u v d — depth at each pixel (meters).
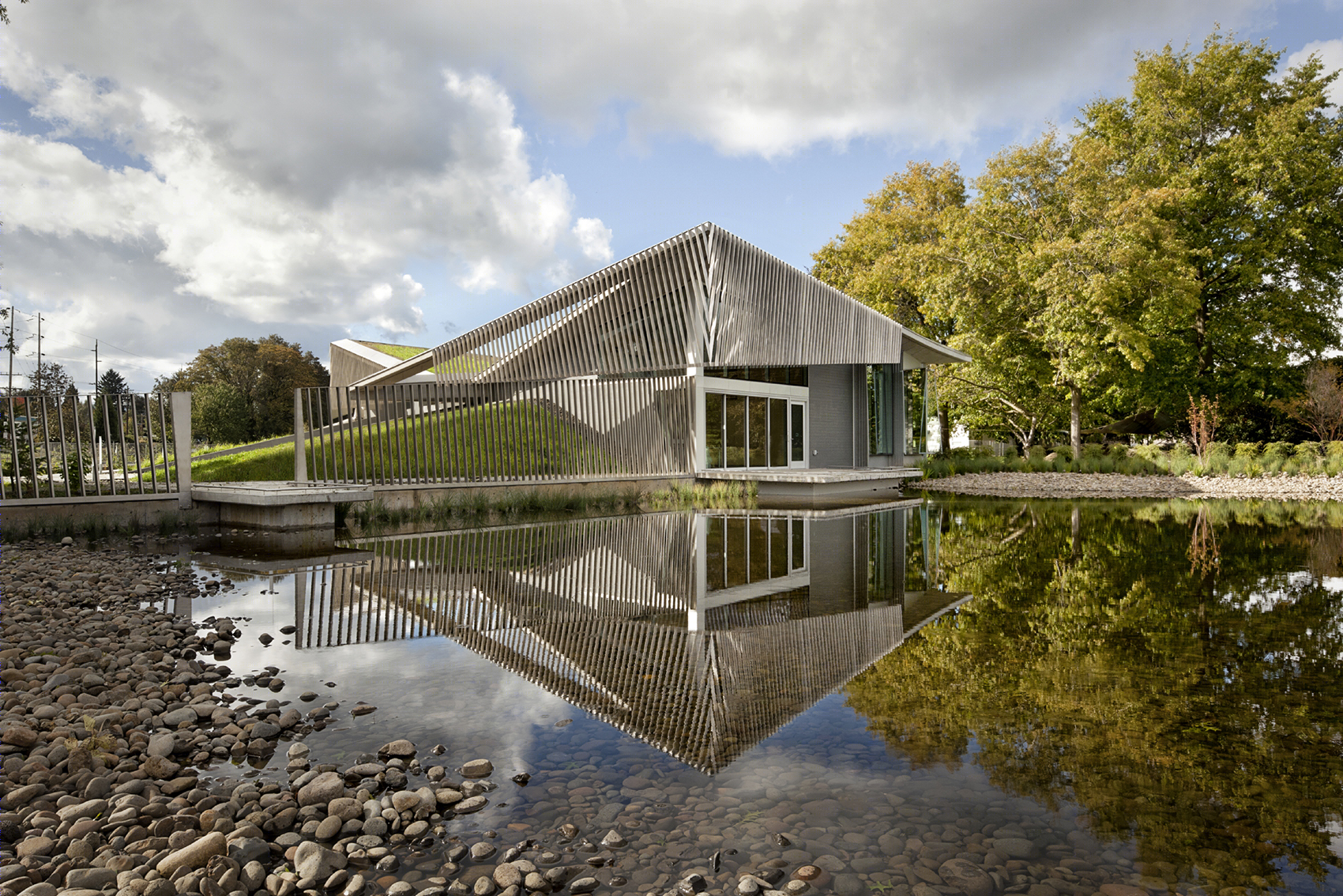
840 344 17.33
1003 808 2.04
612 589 5.53
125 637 4.19
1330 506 12.39
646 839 1.92
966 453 26.28
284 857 1.96
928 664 3.48
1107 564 6.50
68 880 1.80
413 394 12.30
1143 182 20.48
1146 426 27.59
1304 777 2.20
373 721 2.85
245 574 6.20
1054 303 18.41
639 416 14.94
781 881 1.69
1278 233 19.59
